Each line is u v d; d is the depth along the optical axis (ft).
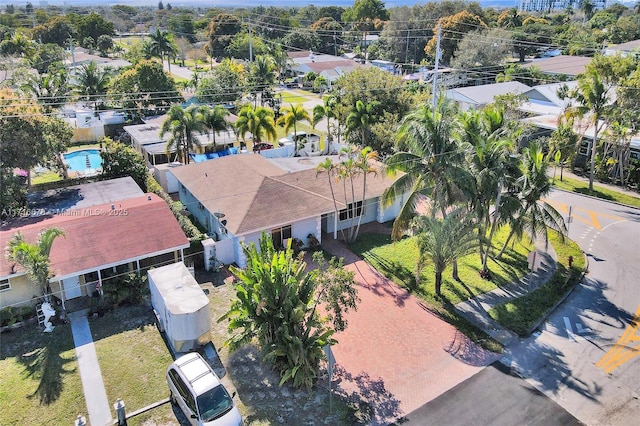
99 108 207.10
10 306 76.23
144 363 67.82
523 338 74.84
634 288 89.15
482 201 87.51
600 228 113.91
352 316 80.02
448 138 81.71
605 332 76.54
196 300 70.64
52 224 87.30
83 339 72.54
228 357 69.36
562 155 138.51
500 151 85.46
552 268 95.66
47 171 143.64
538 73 240.53
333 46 406.21
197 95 213.66
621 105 129.70
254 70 247.91
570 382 65.77
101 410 59.77
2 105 103.96
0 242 81.25
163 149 152.76
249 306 62.54
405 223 89.45
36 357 68.69
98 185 115.14
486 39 275.18
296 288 63.00
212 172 118.01
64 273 77.30
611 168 143.54
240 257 93.40
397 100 156.87
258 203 98.78
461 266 96.12
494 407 61.36
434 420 59.16
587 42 291.17
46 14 475.72
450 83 248.52
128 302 81.20
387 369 67.97
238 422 55.26
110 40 393.29
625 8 467.11
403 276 92.22
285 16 476.13
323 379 65.92
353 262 97.81
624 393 63.98
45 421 58.03
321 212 100.78
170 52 319.68
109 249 83.35
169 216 93.35
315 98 271.08
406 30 341.00
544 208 90.22
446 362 69.46
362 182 113.70
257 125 157.58
